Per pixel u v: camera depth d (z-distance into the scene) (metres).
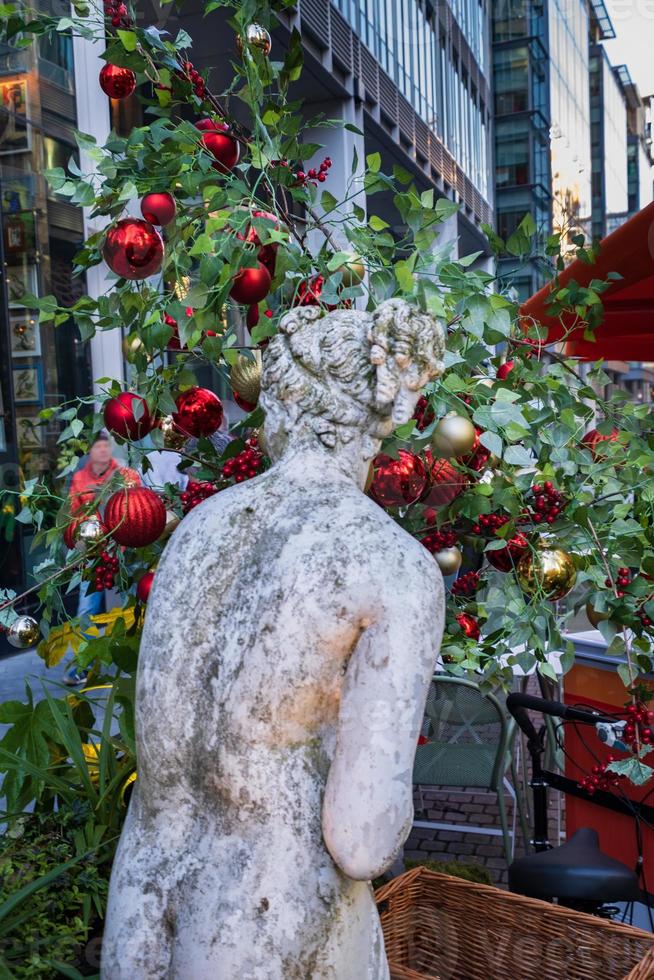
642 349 4.23
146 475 1.87
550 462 1.62
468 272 1.53
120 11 1.64
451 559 1.73
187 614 0.96
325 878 0.90
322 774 0.91
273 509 0.97
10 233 6.81
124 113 6.84
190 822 0.97
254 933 0.88
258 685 0.90
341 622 0.89
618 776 1.80
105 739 1.95
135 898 0.96
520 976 1.81
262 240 1.44
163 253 1.56
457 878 1.88
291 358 1.01
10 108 6.80
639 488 1.67
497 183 21.83
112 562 1.79
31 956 1.46
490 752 3.22
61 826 1.86
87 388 7.15
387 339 0.97
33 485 1.79
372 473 1.46
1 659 6.04
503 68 21.88
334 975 0.90
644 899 2.41
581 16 28.50
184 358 1.75
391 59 12.18
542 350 1.77
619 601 1.62
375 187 1.55
